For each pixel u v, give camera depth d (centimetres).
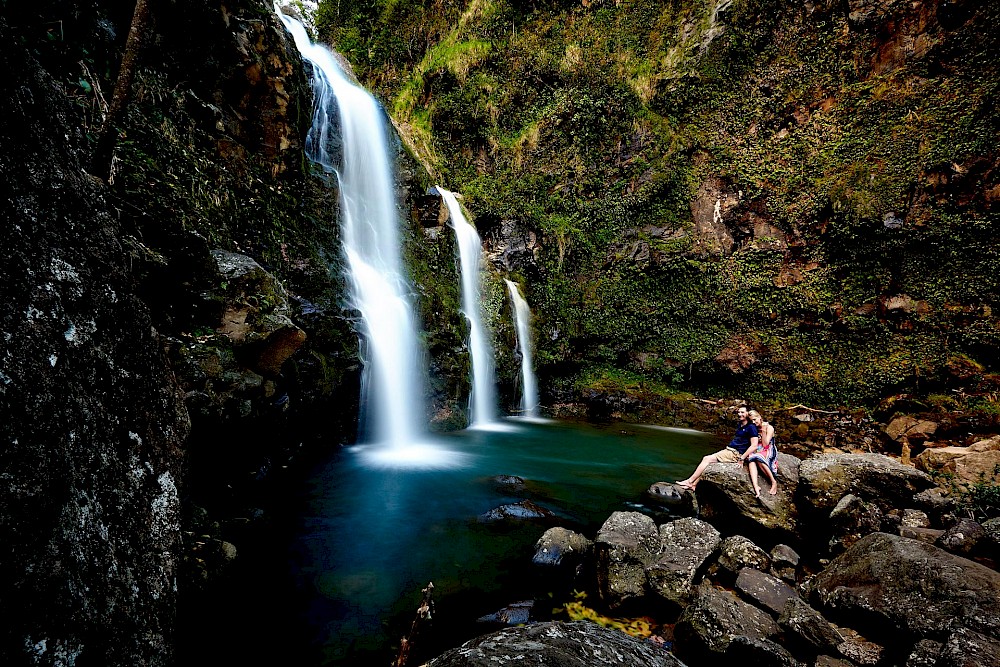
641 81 1784
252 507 529
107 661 140
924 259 1192
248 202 708
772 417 1264
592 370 1650
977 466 651
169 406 193
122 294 178
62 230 157
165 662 164
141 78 559
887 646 333
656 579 409
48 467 131
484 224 1755
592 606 410
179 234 467
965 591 321
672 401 1430
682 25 1780
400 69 2378
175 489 186
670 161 1655
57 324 146
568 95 1920
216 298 482
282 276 731
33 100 155
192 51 664
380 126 1274
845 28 1450
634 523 475
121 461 162
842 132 1391
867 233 1274
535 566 463
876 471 548
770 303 1405
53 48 385
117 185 432
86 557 139
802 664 304
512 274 1695
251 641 330
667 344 1552
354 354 796
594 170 1823
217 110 686
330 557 459
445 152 2027
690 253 1558
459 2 2262
